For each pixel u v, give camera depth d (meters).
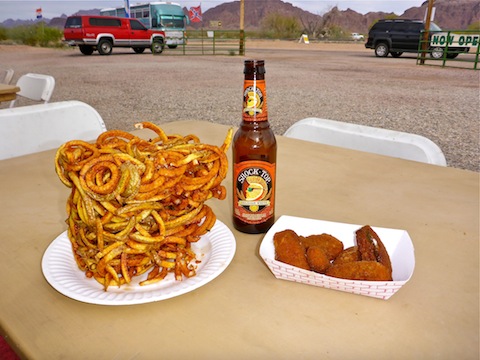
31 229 0.99
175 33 17.78
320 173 1.33
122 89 8.66
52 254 0.85
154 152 0.77
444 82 9.52
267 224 0.97
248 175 0.93
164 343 0.65
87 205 0.71
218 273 0.79
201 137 1.72
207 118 6.24
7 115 1.76
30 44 23.25
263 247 0.84
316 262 0.79
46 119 1.87
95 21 15.41
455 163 4.35
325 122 1.76
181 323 0.69
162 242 0.77
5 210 1.09
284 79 10.09
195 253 0.89
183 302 0.74
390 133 1.58
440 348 0.63
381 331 0.67
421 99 7.64
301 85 9.22
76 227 0.79
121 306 0.73
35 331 0.67
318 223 0.90
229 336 0.66
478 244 0.92
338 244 0.84
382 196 1.17
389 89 8.67
